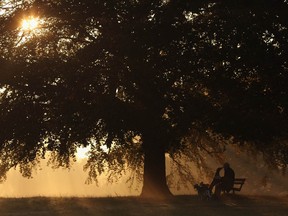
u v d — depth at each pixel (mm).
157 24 27562
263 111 28641
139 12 29172
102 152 33781
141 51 27734
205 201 26266
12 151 32344
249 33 27156
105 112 27297
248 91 28422
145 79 28453
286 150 35438
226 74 27969
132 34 27547
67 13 28938
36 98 28297
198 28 27828
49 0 29172
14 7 30234
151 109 28672
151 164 32438
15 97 28656
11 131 28297
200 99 28688
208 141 39969
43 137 28609
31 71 27719
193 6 28094
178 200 26734
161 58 27641
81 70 27547
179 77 28344
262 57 27188
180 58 27359
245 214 20031
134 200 26719
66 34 30016
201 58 27344
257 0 27531
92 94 27766
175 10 28141
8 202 25391
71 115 27828
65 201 25969
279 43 28422
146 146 32500
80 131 28109
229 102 28984
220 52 27250
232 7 28031
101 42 27906
